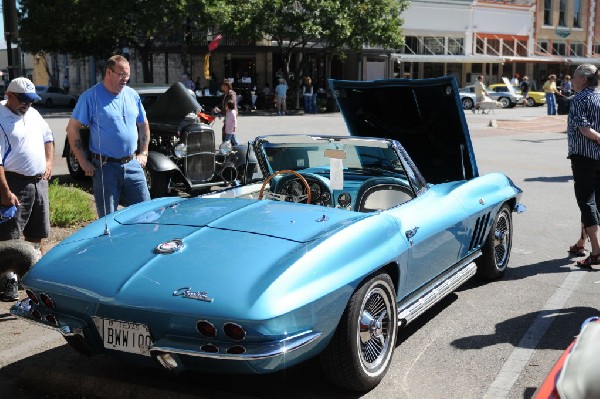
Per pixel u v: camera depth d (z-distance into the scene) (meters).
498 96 38.44
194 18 30.53
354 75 41.09
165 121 10.63
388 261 3.91
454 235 4.96
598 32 54.47
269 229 3.89
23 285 3.75
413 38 43.78
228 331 3.19
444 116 5.69
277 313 3.18
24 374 4.02
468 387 3.99
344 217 4.14
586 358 2.43
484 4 46.16
